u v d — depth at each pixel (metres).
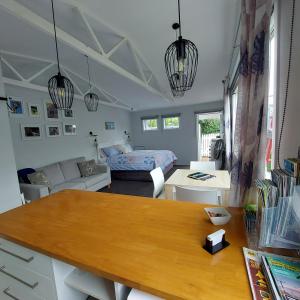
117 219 1.16
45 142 4.09
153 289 0.65
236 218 1.11
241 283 0.65
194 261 0.77
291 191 0.75
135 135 7.90
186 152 7.23
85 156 5.23
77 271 1.12
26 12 1.70
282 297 0.57
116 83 5.04
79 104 5.02
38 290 1.10
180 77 1.51
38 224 1.15
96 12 2.29
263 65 1.12
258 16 1.13
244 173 1.28
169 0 2.10
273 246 0.79
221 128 6.59
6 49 3.02
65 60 3.79
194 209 1.26
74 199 1.54
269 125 1.34
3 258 1.19
